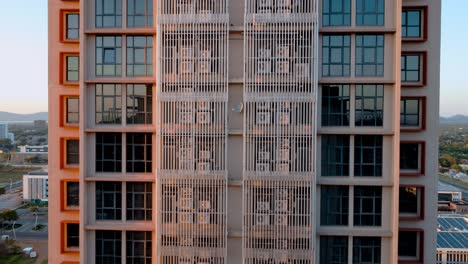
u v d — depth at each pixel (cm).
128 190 1881
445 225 4894
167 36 1766
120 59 1861
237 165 1803
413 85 1856
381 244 1805
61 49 1953
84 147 1831
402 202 1938
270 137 1745
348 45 1800
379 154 1805
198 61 1758
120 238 1878
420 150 1916
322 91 1812
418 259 1906
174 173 1773
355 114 1800
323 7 1798
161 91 1769
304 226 1744
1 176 12244
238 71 1792
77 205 1992
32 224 7088
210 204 1772
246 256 1753
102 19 1861
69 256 1941
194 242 1780
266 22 1731
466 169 11806
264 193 1755
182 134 1769
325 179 1789
